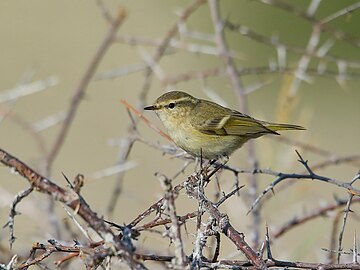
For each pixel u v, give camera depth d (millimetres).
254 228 10117
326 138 19312
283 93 11578
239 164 12859
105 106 18734
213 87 20062
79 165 17234
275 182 8250
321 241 11305
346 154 18781
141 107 12375
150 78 13414
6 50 19875
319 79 20875
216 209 6758
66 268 9398
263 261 6418
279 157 10852
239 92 11852
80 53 19797
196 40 20594
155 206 6566
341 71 11992
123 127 18203
